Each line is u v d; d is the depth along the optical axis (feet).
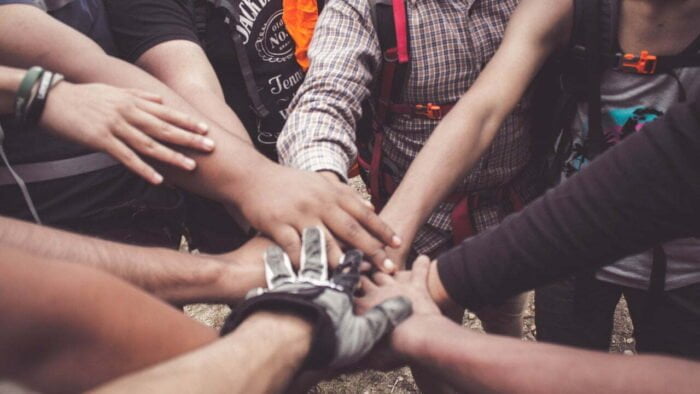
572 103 3.38
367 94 3.59
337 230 2.91
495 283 2.59
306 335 2.19
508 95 3.23
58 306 1.66
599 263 2.43
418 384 4.58
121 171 3.66
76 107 2.81
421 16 3.57
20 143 3.35
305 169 3.22
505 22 3.65
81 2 3.39
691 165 2.17
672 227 2.27
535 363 2.14
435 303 2.75
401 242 3.08
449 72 3.64
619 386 1.95
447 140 3.19
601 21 3.09
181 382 1.73
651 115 3.17
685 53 2.98
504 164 3.84
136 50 3.56
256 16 4.33
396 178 4.00
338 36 3.58
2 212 3.46
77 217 3.55
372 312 2.52
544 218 2.46
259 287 2.87
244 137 3.33
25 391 1.60
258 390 1.93
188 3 3.80
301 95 3.54
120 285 1.84
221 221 4.47
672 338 3.51
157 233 3.92
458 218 3.89
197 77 3.48
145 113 2.84
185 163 2.88
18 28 3.00
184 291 2.79
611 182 2.31
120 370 1.81
